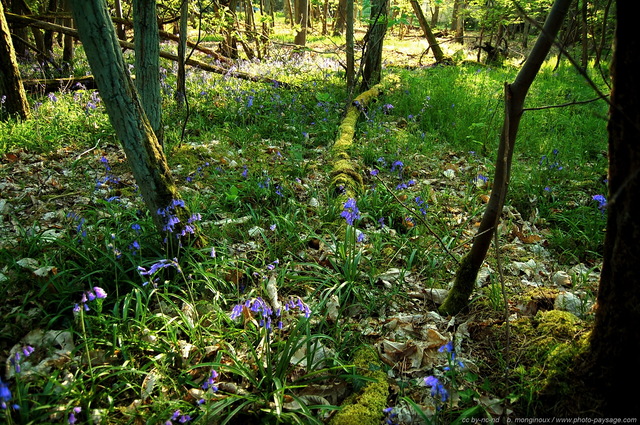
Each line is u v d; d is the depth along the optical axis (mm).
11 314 2781
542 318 2857
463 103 8258
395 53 19453
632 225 1872
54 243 3678
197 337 2852
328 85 10398
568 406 2266
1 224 4121
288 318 3123
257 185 4895
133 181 5180
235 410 2311
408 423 2367
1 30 6434
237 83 9875
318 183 5320
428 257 3869
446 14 34250
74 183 5027
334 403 2547
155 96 5078
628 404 2066
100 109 7488
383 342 2912
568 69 12461
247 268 3502
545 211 4887
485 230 2924
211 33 11539
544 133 7238
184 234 3186
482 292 3428
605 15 6883
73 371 2590
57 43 16609
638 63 1726
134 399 2494
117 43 2850
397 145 6480
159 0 10016
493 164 5859
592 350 2262
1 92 6629
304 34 17016
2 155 5656
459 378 2598
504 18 14062
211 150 6176
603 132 7227
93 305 2887
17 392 2135
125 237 3799
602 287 2150
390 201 4734
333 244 4008
